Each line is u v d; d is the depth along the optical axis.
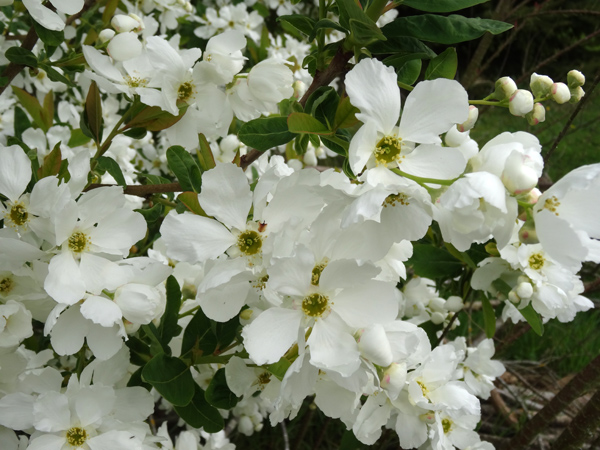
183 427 0.50
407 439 0.22
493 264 0.27
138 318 0.20
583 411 0.33
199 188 0.23
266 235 0.19
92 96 0.24
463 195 0.16
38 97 0.41
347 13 0.20
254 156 0.28
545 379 0.59
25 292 0.22
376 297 0.18
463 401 0.22
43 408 0.20
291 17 0.24
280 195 0.19
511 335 0.48
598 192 0.17
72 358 0.35
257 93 0.25
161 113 0.24
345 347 0.18
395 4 0.22
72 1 0.23
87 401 0.21
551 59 0.54
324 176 0.21
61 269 0.20
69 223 0.19
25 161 0.20
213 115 0.24
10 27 0.37
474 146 0.20
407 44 0.22
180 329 0.24
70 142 0.36
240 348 0.24
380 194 0.16
